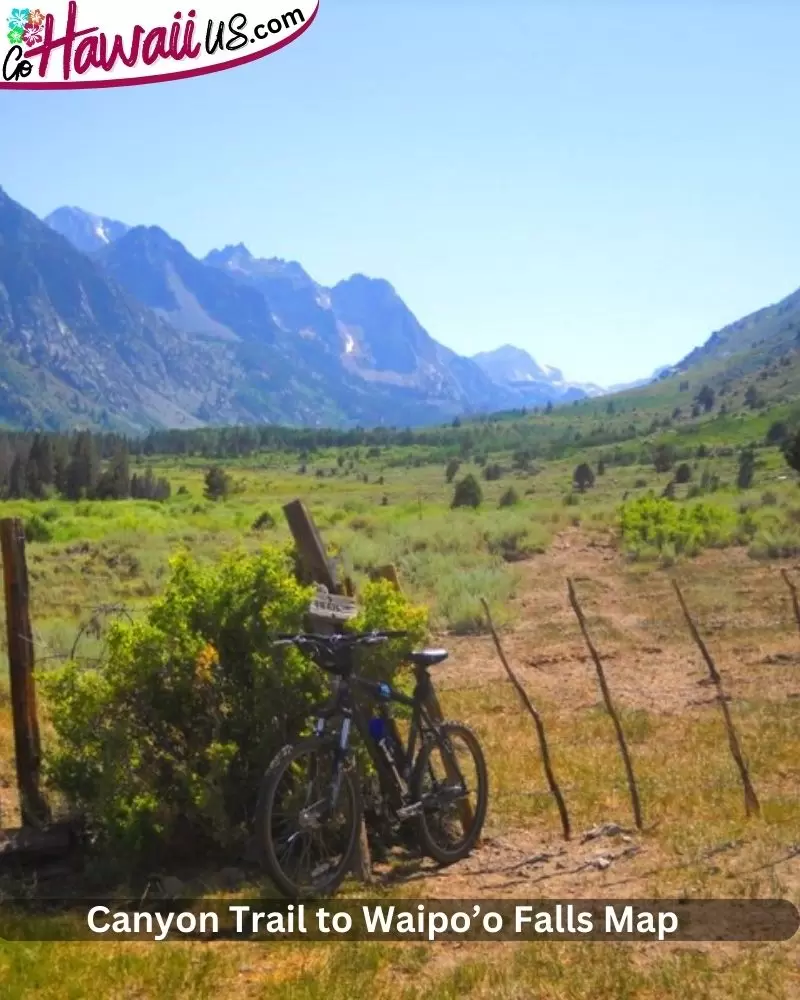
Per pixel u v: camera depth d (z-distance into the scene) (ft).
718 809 26.30
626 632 56.24
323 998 15.98
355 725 22.08
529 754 33.24
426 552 93.66
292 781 22.80
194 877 22.34
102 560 102.53
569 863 22.74
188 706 23.61
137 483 403.54
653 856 22.86
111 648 23.89
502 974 16.70
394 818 23.54
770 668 45.70
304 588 24.22
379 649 24.23
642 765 31.40
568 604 66.59
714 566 79.25
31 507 237.45
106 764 22.86
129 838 22.44
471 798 27.78
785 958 16.96
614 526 112.37
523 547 98.32
